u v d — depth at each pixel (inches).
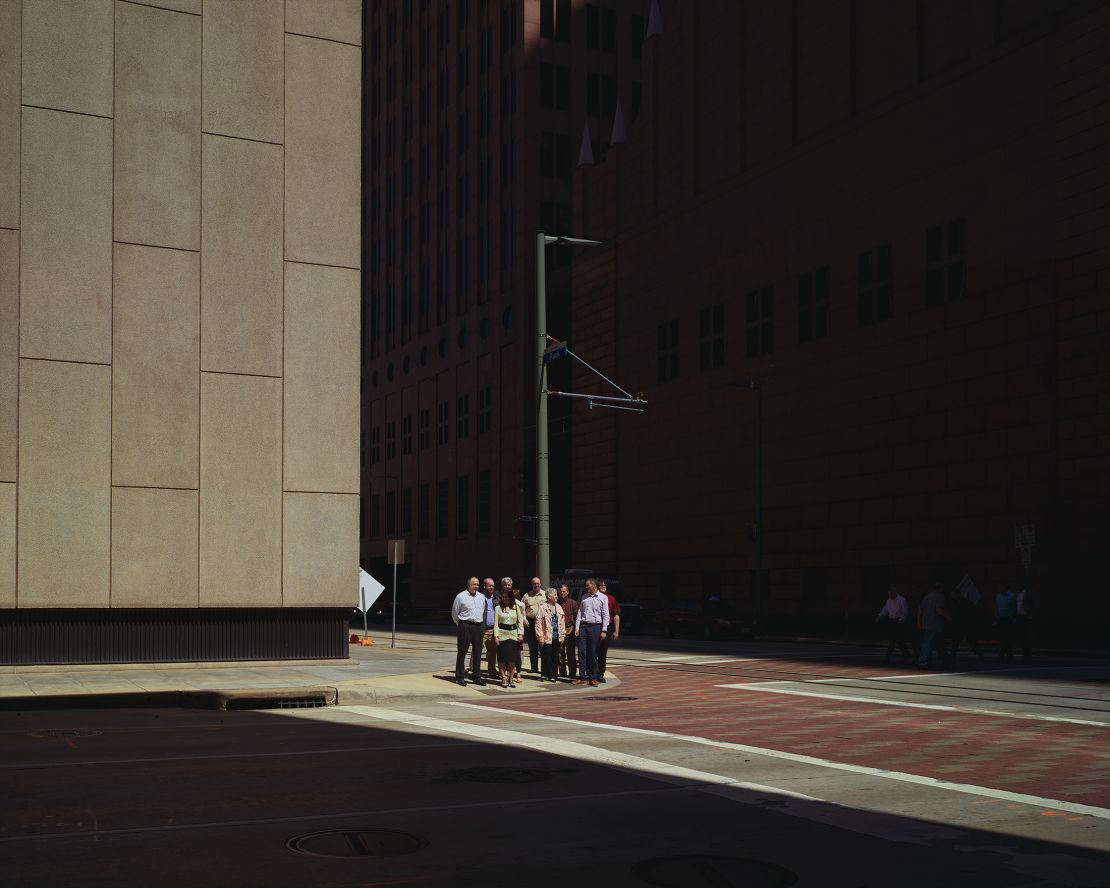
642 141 2388.0
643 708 641.6
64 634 813.9
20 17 825.5
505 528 2827.3
